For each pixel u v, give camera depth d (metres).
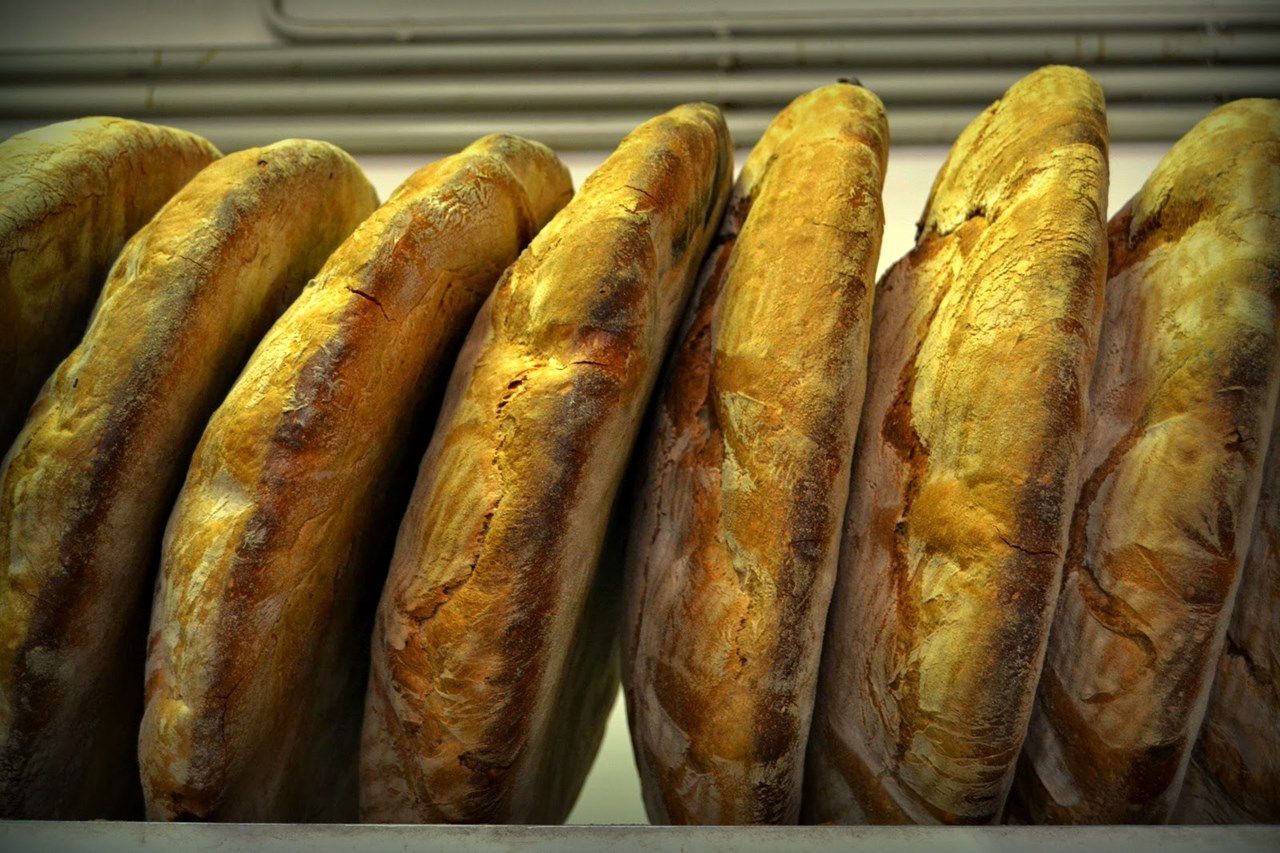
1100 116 0.86
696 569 0.79
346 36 1.74
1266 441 0.75
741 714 0.76
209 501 0.73
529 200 0.91
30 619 0.75
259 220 0.85
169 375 0.78
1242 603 0.83
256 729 0.76
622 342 0.75
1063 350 0.74
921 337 0.86
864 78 1.71
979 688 0.72
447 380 0.89
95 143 0.92
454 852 0.66
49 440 0.77
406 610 0.76
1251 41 1.64
